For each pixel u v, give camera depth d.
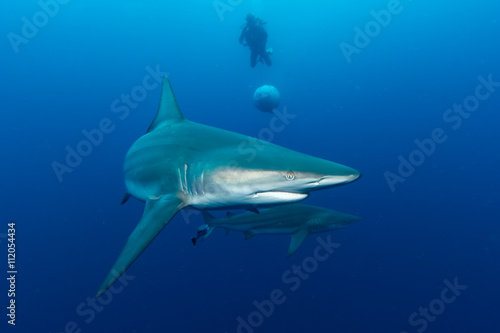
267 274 13.61
